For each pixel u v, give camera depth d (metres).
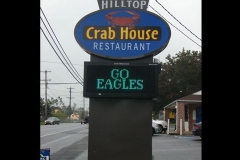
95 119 8.62
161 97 44.66
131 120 8.60
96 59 8.82
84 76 8.61
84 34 8.78
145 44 8.76
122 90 8.59
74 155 14.53
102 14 8.82
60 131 34.78
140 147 8.53
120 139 8.56
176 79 44.66
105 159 8.52
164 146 17.44
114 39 8.78
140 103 8.63
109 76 8.62
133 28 8.78
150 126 8.59
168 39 8.73
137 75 8.61
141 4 9.13
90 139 8.56
